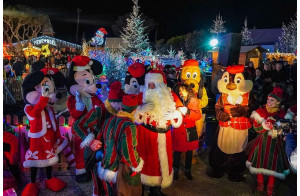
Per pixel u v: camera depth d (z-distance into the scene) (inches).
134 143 109.8
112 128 115.3
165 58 806.5
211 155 175.0
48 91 140.2
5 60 532.4
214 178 174.6
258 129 148.4
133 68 182.4
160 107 132.3
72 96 169.9
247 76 164.9
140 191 117.8
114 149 114.0
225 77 164.6
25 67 590.6
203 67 573.9
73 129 127.4
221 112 165.6
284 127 139.3
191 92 164.4
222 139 167.9
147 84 138.9
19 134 172.4
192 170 185.0
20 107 360.5
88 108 174.2
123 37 1143.0
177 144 163.6
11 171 150.5
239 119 164.2
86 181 165.3
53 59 668.7
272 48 1498.5
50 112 151.0
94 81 176.4
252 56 799.1
